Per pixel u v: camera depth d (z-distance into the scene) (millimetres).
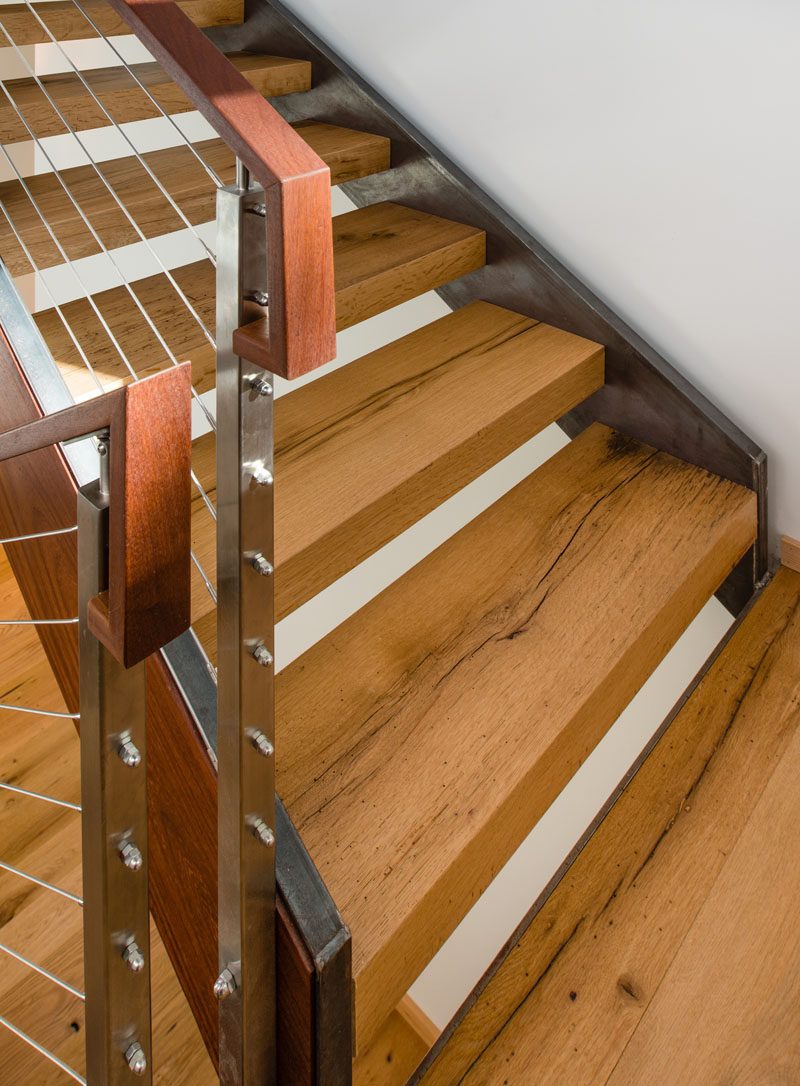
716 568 1740
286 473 1541
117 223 1690
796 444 1815
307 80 2219
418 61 2037
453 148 2076
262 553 787
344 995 1025
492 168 2027
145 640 595
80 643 653
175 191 1809
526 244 1988
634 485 1862
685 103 1678
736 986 1223
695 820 1446
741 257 1725
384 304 1859
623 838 1422
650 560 1645
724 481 1869
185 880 1245
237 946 982
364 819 1176
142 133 2689
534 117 1900
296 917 1006
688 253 1794
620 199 1846
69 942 1705
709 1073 1129
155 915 1378
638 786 1504
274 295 615
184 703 1112
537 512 1788
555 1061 1148
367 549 1499
